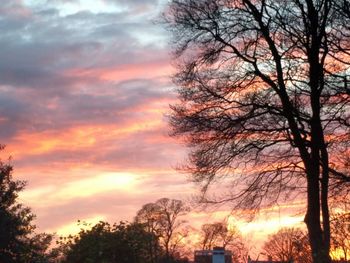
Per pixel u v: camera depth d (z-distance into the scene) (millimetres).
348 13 19016
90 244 21719
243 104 21406
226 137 21453
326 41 19688
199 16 21953
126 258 21719
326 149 20594
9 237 29641
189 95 22094
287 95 20906
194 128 21719
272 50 21172
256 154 21594
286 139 21312
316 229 20219
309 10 19688
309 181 20578
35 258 30391
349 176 20891
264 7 21172
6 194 29922
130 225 22297
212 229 65312
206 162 21875
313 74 19906
